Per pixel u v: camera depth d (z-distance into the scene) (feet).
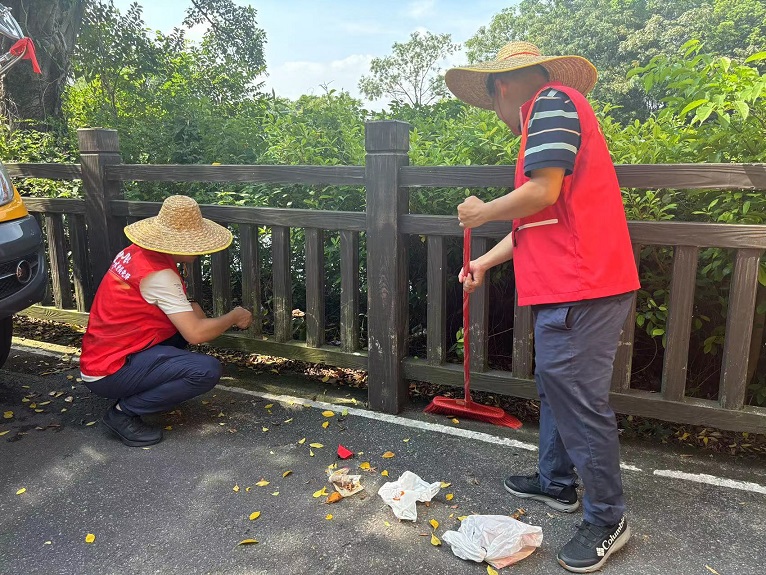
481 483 7.98
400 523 7.09
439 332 9.90
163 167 11.68
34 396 10.82
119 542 6.73
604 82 93.91
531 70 6.43
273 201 12.80
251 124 16.28
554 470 7.27
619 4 108.27
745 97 7.77
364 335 12.44
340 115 14.07
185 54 29.84
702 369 10.11
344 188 11.97
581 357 6.03
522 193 5.73
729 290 8.27
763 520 7.12
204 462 8.54
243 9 38.32
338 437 9.31
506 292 10.92
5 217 9.53
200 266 12.10
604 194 6.01
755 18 86.63
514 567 6.36
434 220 9.43
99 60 27.40
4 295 9.46
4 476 8.15
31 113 22.35
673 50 89.66
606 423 6.15
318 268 10.68
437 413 10.16
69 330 14.58
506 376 9.55
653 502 7.50
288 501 7.54
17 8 21.98
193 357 9.08
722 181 7.68
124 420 9.15
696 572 6.24
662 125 10.25
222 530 6.94
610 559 6.44
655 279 9.23
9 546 6.67
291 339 11.35
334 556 6.50
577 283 5.95
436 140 12.17
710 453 8.81
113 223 12.65
